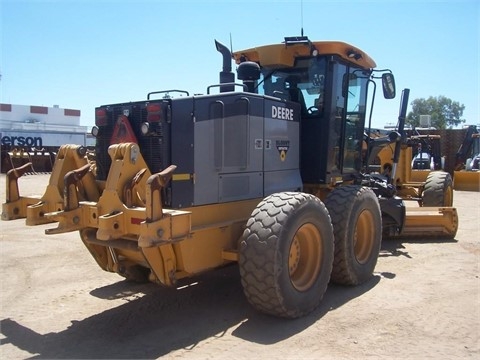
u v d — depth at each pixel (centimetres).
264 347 388
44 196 469
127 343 403
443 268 629
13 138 3625
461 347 386
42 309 486
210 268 455
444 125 5816
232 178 485
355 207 541
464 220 1038
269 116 526
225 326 436
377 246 588
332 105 585
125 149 412
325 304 489
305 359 365
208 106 459
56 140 3953
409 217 793
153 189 366
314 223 461
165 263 419
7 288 555
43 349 394
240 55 633
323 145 588
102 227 387
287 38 567
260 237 420
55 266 651
